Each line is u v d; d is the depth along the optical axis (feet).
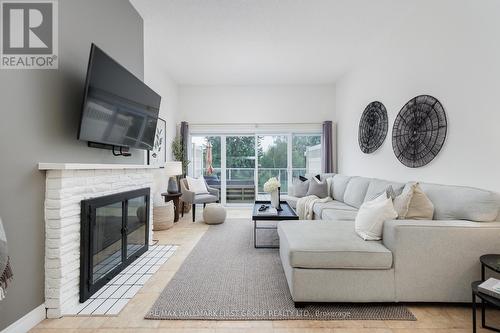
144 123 8.72
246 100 18.38
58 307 5.32
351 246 5.91
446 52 7.66
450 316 5.48
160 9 9.35
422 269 5.74
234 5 9.11
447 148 7.63
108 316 5.44
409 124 9.37
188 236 11.42
